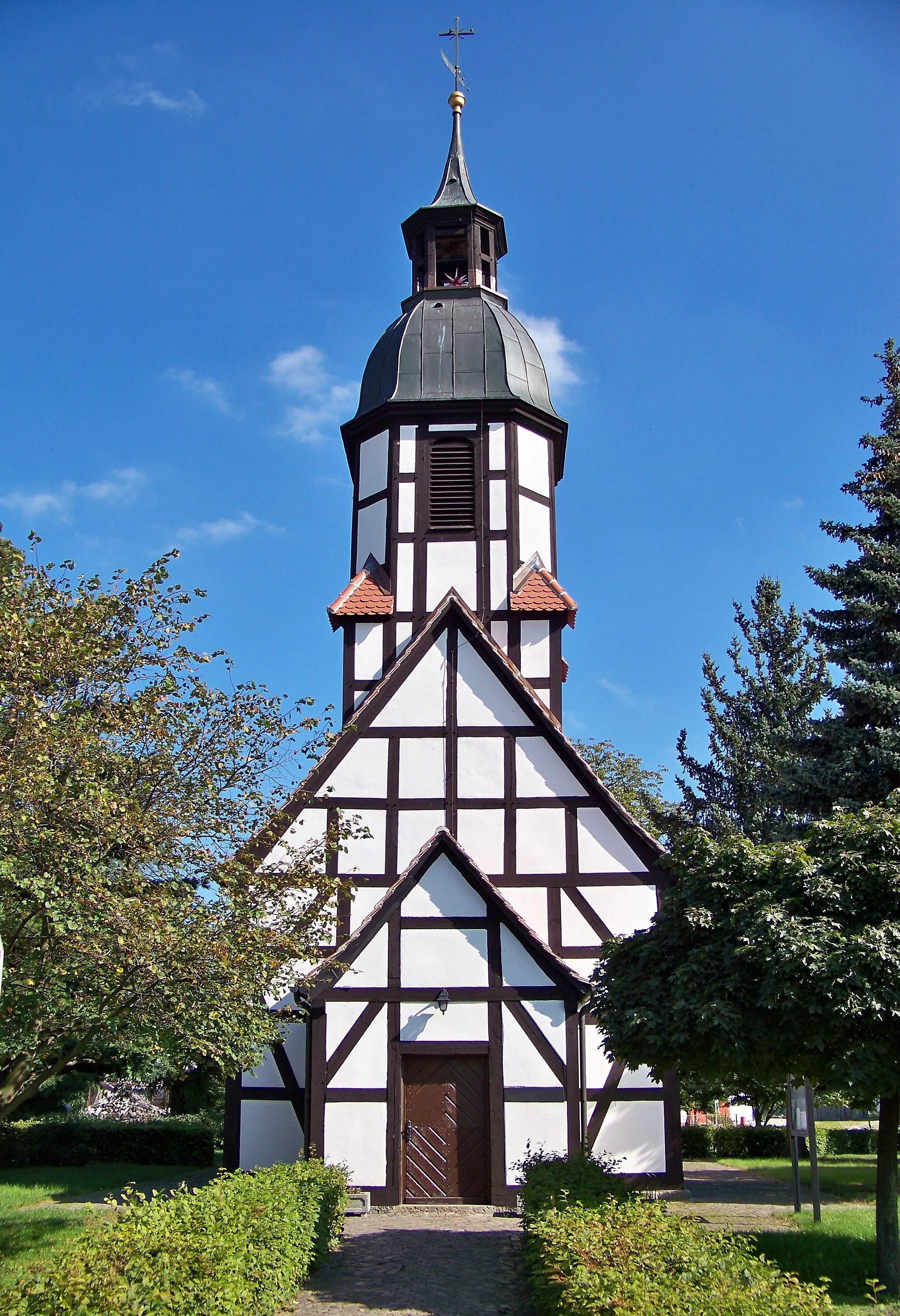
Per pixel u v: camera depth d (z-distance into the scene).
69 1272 7.05
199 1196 9.24
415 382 22.64
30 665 10.12
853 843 10.90
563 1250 8.09
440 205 24.70
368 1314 10.05
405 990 16.78
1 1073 11.43
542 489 22.58
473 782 18.97
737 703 30.11
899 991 9.80
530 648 21.00
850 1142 25.62
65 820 9.81
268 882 11.87
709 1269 7.29
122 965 9.93
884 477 19.70
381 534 22.08
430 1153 16.33
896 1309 9.78
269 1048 17.22
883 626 18.92
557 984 16.75
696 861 11.74
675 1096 17.23
